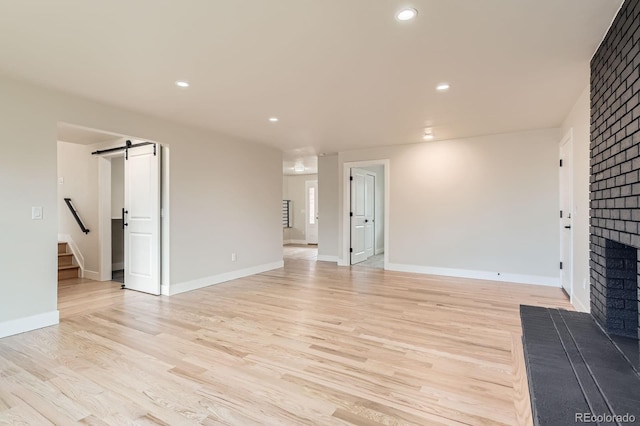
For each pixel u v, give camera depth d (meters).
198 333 2.97
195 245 4.67
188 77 2.92
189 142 4.58
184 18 2.03
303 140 5.48
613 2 1.89
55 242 3.24
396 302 3.93
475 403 1.90
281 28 2.15
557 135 4.65
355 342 2.76
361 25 2.11
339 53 2.49
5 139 2.91
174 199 4.38
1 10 1.92
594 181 2.54
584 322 2.42
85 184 5.41
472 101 3.55
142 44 2.35
